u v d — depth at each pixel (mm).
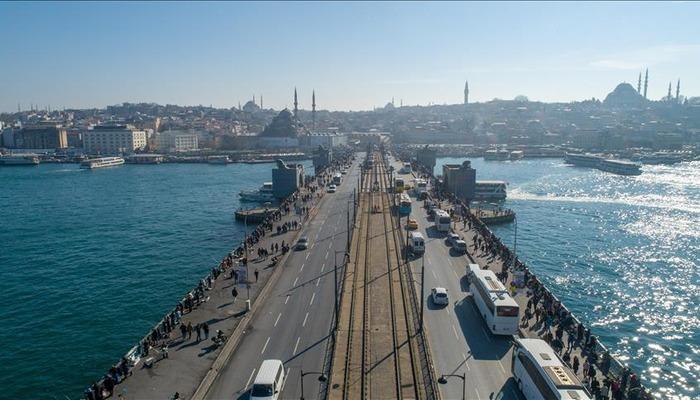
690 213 196750
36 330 92500
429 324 76938
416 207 174000
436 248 119375
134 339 88812
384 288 92188
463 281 96125
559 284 117000
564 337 71812
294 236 132125
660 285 116500
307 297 88312
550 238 160125
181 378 62750
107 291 112188
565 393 48625
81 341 88125
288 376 62250
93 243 155250
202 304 85312
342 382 60406
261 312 82062
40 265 132500
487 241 122125
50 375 77188
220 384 61094
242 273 82875
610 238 159750
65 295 110000
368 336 72562
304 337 72938
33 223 185875
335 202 185125
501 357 67125
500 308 71812
